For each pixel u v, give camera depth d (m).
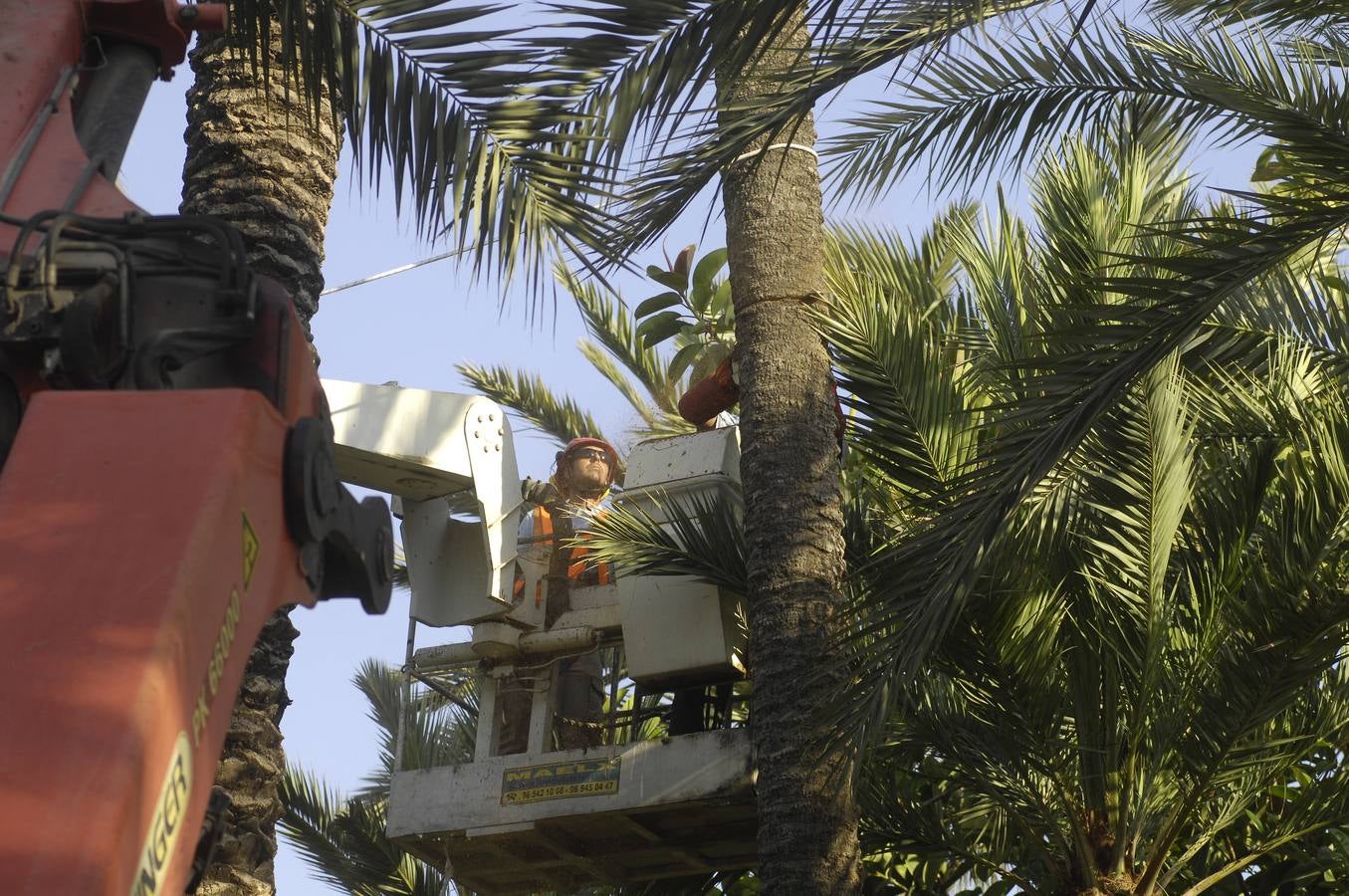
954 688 7.56
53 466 2.24
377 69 6.10
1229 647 6.83
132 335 2.61
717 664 7.63
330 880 11.62
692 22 5.95
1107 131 7.39
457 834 7.93
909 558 5.90
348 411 7.40
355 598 2.83
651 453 8.19
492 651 7.97
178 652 2.03
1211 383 8.25
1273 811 8.64
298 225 6.49
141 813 1.92
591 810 7.55
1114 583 7.05
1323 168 6.21
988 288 8.20
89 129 3.36
